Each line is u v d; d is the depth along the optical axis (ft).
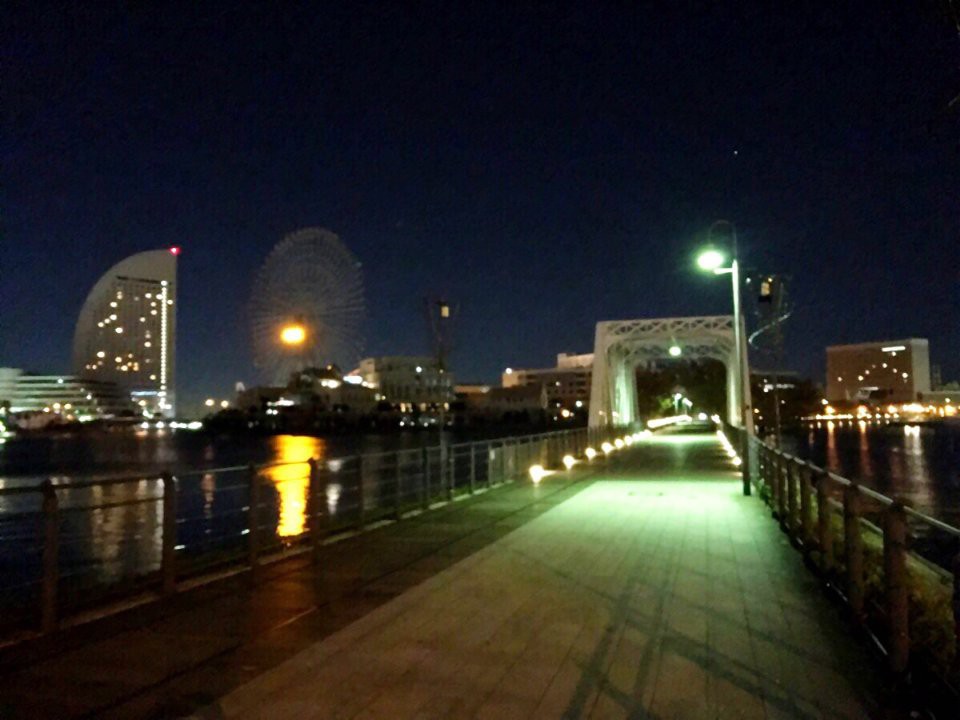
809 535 40.01
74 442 483.10
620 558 41.42
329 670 23.40
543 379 593.42
